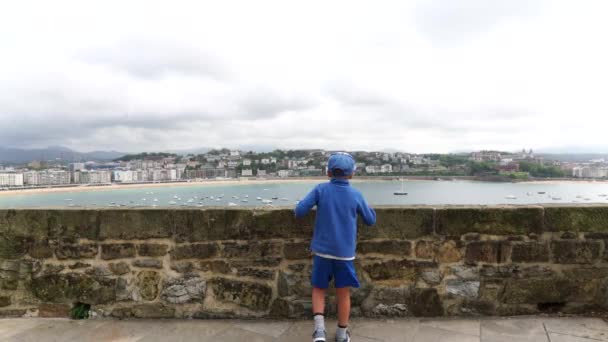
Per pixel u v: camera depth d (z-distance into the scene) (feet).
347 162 10.73
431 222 12.24
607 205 12.16
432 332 11.12
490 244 12.17
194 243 12.53
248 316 12.43
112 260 12.63
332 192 10.62
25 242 12.77
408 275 12.28
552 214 12.11
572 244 12.09
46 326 11.93
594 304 12.10
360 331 11.25
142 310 12.57
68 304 12.67
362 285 12.32
